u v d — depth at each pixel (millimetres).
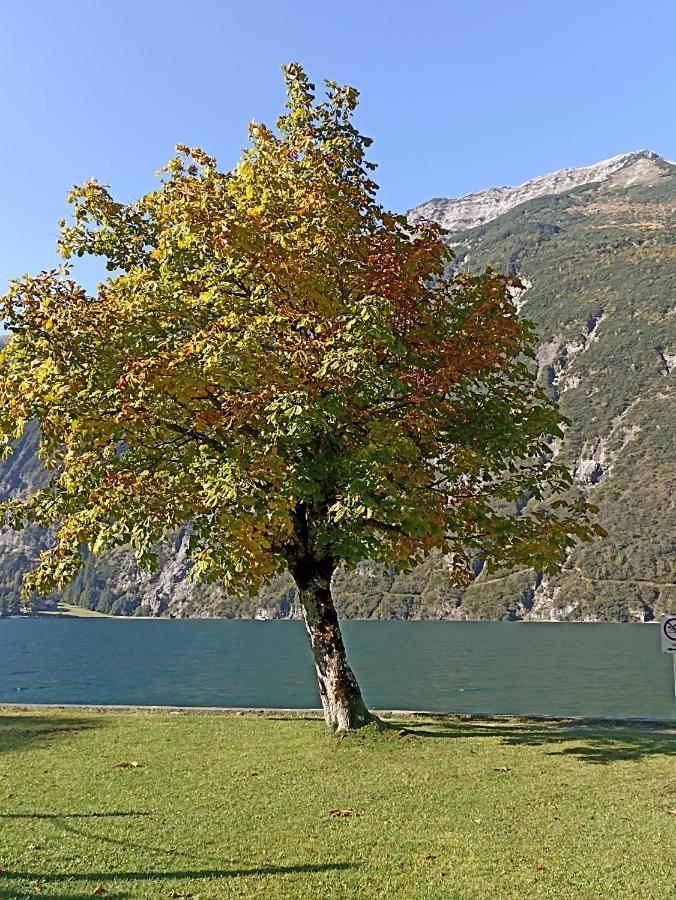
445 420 13875
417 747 12648
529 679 56281
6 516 13039
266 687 50656
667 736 13859
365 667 67812
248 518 10906
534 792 9922
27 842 7848
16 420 11789
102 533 11828
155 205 15195
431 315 14117
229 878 6809
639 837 8023
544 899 6379
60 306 12422
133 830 8297
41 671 69000
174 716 17250
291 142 14719
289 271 12008
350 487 11281
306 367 11266
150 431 12461
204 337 11539
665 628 9211
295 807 9242
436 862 7270
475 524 14117
